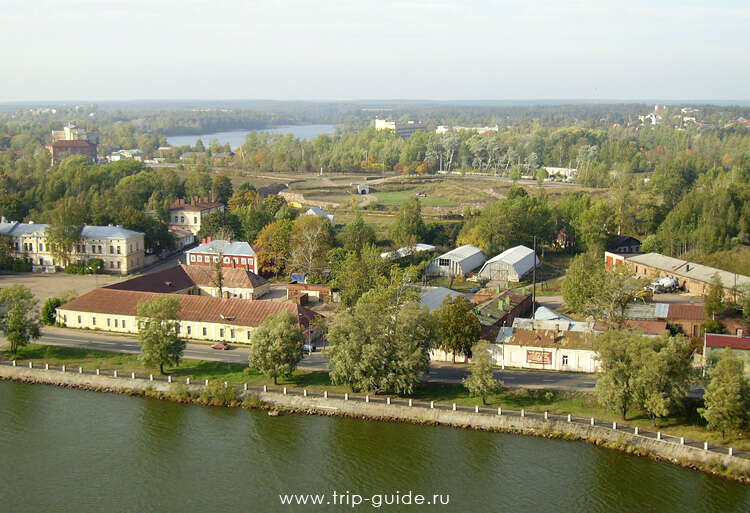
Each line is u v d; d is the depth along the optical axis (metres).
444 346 125.00
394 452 97.81
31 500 87.62
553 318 139.12
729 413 92.62
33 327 132.25
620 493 87.12
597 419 102.38
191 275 173.50
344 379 112.00
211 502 87.38
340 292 163.75
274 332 113.56
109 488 90.31
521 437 100.56
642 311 139.38
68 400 115.62
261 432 103.94
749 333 127.62
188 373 122.44
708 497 85.94
